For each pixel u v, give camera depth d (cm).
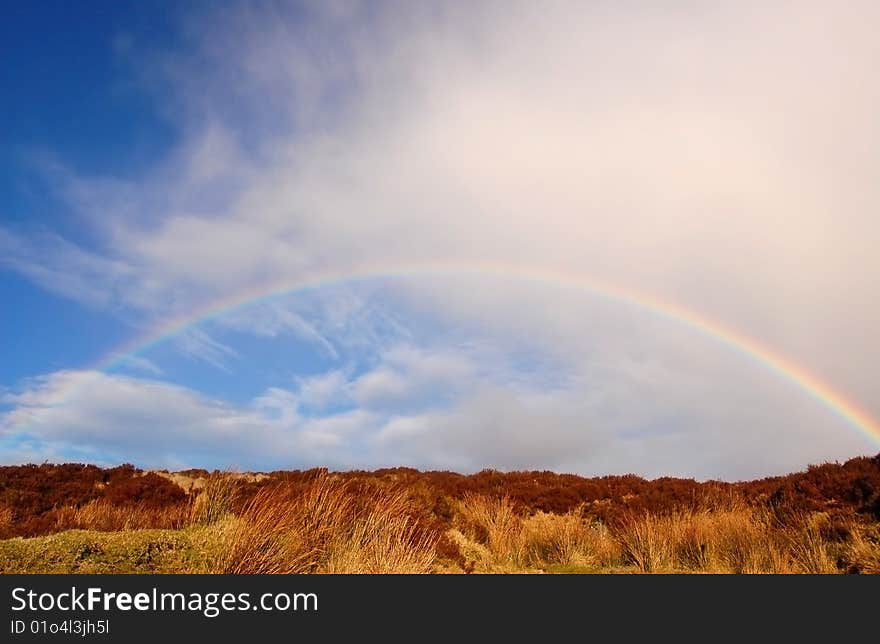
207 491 1339
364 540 1131
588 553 1583
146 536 1009
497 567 1288
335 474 2381
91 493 1981
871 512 1417
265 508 1091
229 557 937
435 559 1191
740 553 1404
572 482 2427
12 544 935
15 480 1984
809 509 1523
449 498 1786
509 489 2227
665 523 1617
